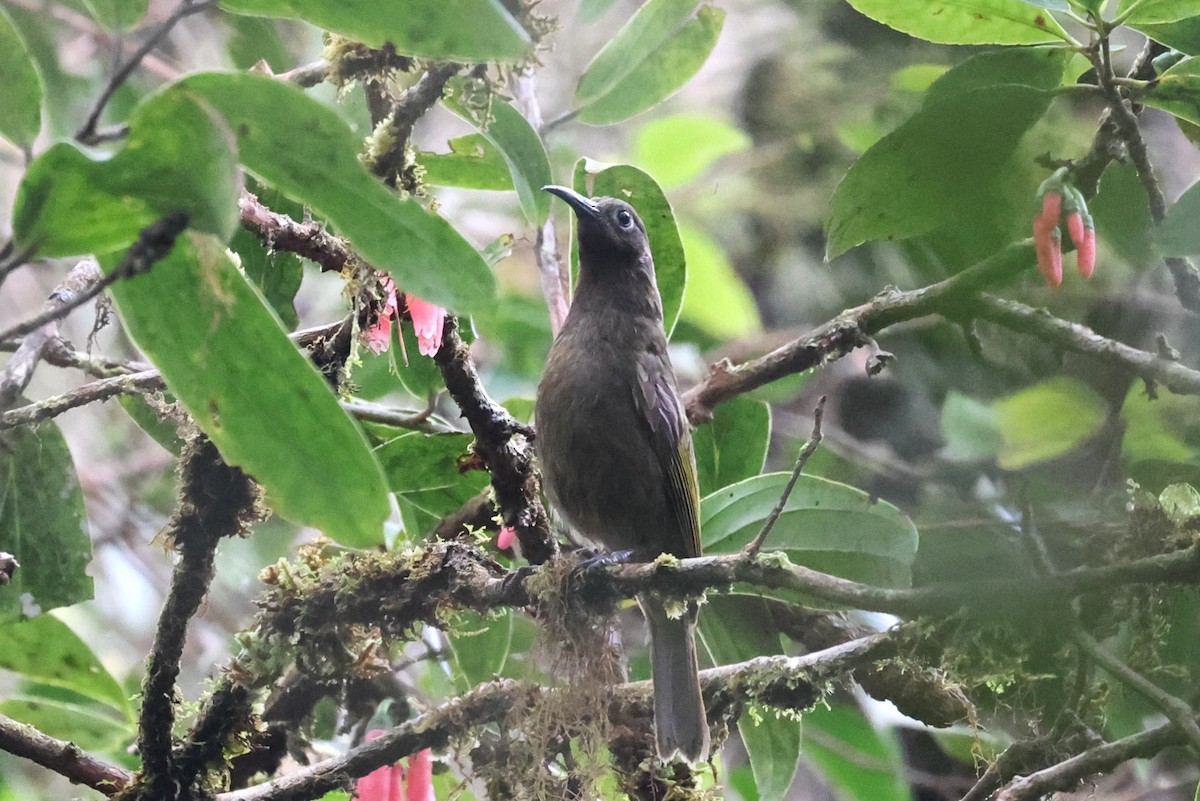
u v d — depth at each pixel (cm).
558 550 621
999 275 620
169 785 616
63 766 616
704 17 626
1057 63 616
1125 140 615
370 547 607
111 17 604
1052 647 616
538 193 622
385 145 613
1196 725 612
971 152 615
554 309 627
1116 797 632
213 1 604
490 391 642
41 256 579
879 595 610
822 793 644
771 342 646
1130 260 623
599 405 625
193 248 604
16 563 613
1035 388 637
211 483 614
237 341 605
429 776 619
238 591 643
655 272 628
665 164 648
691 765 618
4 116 605
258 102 570
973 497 634
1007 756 619
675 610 614
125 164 545
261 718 618
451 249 604
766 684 618
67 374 652
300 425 605
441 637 629
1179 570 609
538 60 616
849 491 622
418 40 604
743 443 629
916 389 645
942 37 615
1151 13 612
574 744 618
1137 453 630
